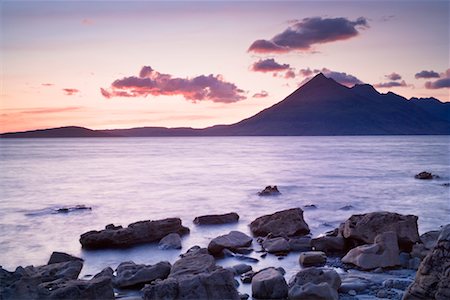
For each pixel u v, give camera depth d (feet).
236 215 101.04
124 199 135.64
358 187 162.50
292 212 86.12
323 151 458.91
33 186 168.66
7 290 42.09
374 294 50.49
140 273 54.54
